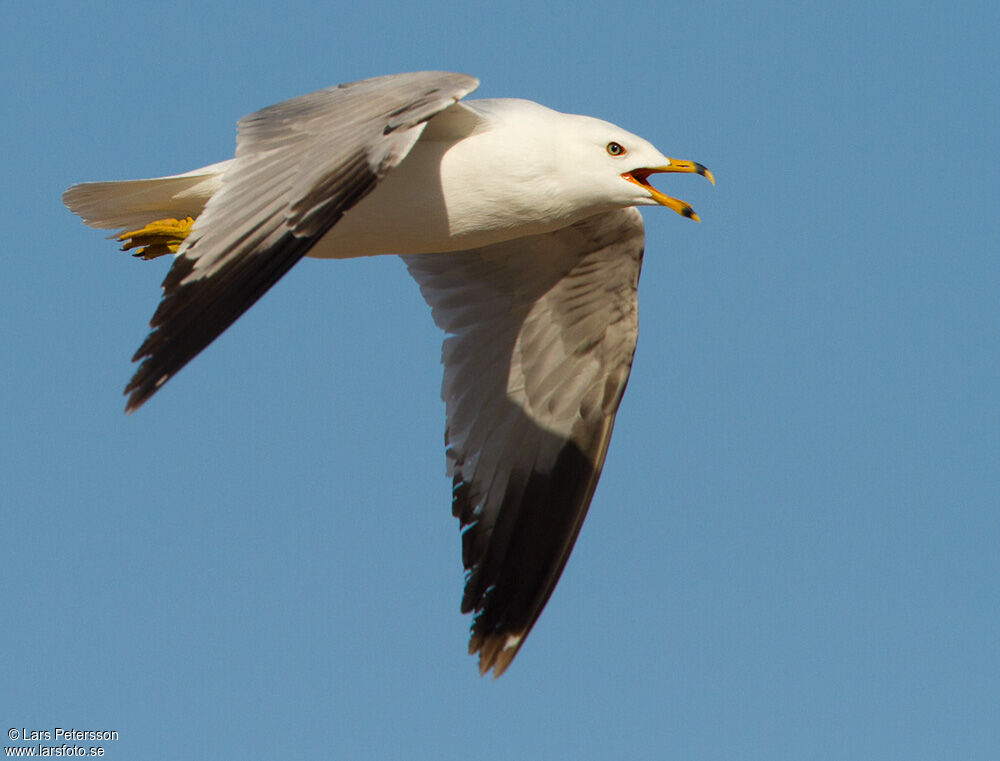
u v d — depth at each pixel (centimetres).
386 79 1126
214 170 1181
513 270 1364
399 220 1188
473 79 1073
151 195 1196
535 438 1382
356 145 1033
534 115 1209
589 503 1368
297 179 1032
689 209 1220
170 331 973
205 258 1007
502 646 1352
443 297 1390
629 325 1368
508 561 1369
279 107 1110
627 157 1209
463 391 1386
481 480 1380
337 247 1202
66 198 1195
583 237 1327
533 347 1383
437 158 1184
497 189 1188
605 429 1374
